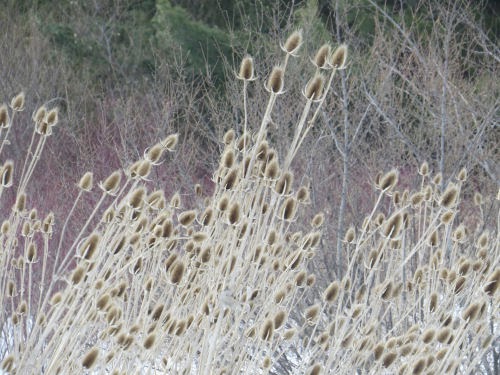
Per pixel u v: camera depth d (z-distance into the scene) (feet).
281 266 21.34
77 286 16.87
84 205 45.34
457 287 19.69
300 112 41.45
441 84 40.32
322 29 51.80
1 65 69.00
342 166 39.40
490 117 38.04
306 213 36.55
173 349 19.29
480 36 45.47
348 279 22.62
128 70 82.94
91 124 60.49
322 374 18.79
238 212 17.15
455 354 18.83
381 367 19.45
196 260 19.51
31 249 21.16
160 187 40.75
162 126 45.85
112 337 19.24
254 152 16.71
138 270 20.59
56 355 16.90
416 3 66.08
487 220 33.60
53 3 97.96
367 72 42.78
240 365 18.69
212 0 90.94
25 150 58.39
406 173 41.32
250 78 16.75
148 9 98.84
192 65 75.51
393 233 20.20
